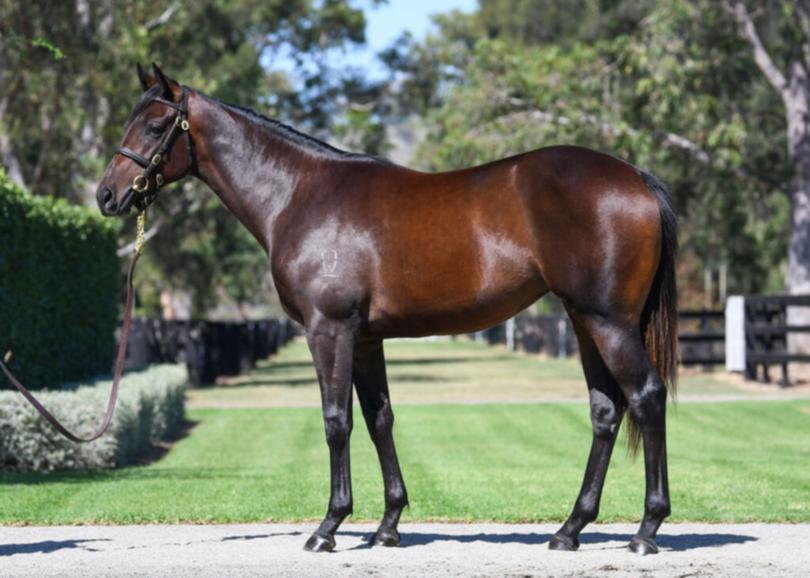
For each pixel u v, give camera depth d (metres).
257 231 7.70
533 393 24.05
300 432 16.55
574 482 10.82
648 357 7.02
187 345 27.00
